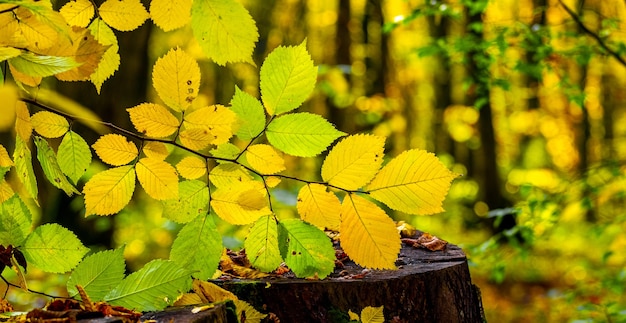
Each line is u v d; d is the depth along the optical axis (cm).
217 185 105
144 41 394
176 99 98
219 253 107
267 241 107
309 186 100
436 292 132
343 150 97
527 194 294
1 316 93
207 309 101
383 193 97
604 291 273
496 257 288
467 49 298
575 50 301
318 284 125
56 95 82
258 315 114
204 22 89
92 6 94
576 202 284
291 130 99
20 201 102
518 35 298
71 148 99
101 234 369
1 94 71
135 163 101
